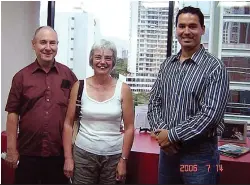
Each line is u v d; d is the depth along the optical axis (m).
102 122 1.82
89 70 3.04
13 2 2.71
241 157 2.12
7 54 2.67
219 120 1.66
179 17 1.77
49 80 1.96
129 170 2.20
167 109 1.79
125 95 1.86
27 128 1.92
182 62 1.78
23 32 2.86
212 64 1.67
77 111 1.88
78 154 1.84
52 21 3.13
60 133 1.96
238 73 2.84
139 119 2.86
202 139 1.69
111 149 1.83
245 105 2.83
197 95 1.68
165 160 1.84
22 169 1.97
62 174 2.00
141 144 2.38
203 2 2.85
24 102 1.93
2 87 2.62
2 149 2.37
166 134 1.68
